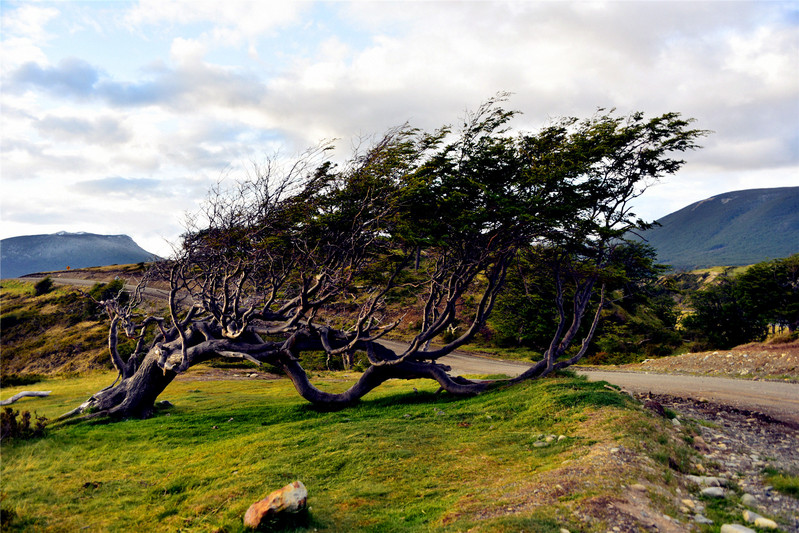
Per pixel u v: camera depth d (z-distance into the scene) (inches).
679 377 928.3
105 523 359.9
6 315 2331.4
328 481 416.8
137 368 845.8
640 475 330.0
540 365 757.3
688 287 3708.2
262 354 762.8
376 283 829.8
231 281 830.5
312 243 719.7
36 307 2477.9
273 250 722.8
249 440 577.6
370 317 778.2
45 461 529.7
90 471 498.0
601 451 387.2
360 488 388.8
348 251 708.0
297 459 475.8
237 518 333.7
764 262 1867.6
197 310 848.9
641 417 482.3
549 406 573.0
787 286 1781.5
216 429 676.1
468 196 677.3
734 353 1093.1
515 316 1873.8
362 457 466.3
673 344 1875.0
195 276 810.8
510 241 702.5
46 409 833.5
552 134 677.3
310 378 1302.9
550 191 670.5
